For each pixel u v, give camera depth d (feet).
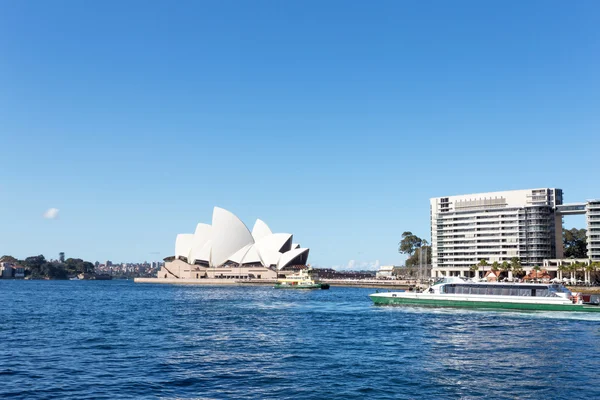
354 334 206.80
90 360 150.92
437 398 111.55
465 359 152.87
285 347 174.91
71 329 226.17
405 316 277.03
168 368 139.74
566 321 249.34
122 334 209.26
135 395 112.37
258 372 134.82
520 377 130.21
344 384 122.31
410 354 161.27
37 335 205.46
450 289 317.01
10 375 130.21
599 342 184.44
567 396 113.70
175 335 206.08
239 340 191.62
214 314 302.25
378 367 141.38
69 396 111.24
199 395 112.68
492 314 282.56
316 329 223.71
